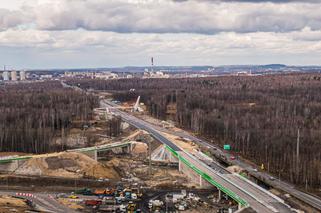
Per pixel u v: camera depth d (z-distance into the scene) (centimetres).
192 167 18950
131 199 16125
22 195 16500
